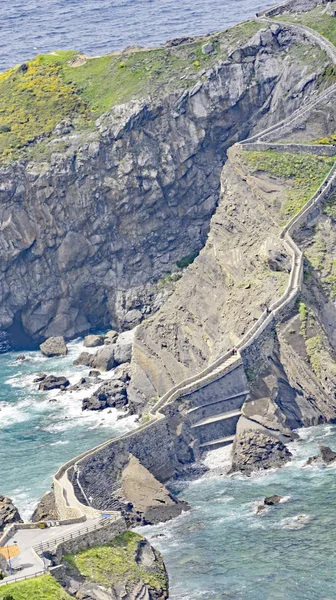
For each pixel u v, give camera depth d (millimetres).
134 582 185875
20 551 185625
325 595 184625
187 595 187500
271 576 190750
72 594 179500
